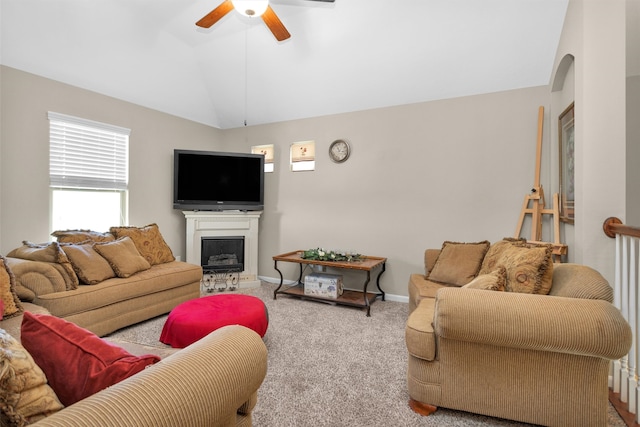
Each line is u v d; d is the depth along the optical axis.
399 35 3.31
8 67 2.99
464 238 3.72
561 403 1.60
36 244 3.04
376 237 4.19
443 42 3.26
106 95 3.75
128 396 0.73
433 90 3.74
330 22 3.37
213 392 0.87
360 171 4.28
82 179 3.58
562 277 1.85
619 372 1.95
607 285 1.60
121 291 2.90
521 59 3.21
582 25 2.29
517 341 1.50
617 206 2.20
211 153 4.46
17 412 0.77
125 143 4.00
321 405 1.89
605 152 2.22
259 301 2.74
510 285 1.89
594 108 2.25
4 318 2.06
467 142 3.69
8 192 3.03
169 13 3.39
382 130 4.13
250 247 4.70
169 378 0.81
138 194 4.14
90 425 0.65
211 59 4.11
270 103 4.59
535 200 3.31
